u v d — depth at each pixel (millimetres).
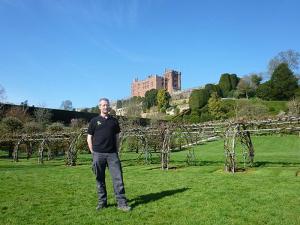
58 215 7348
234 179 12312
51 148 30641
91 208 7898
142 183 11555
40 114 42406
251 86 89875
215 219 6891
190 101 79500
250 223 6633
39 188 10781
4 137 28594
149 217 7109
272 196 9000
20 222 6863
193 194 9320
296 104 57906
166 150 18547
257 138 42844
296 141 39406
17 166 21562
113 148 7883
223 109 68062
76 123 41062
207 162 21062
